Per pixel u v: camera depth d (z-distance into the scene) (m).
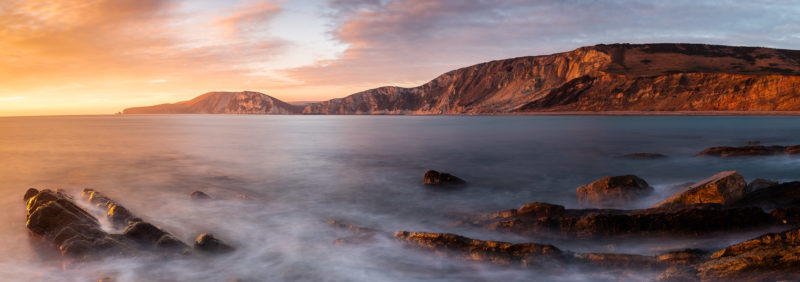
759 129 55.72
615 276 6.18
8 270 7.44
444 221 10.78
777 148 22.44
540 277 6.48
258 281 6.95
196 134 60.41
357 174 20.22
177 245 8.05
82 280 7.01
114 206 10.44
